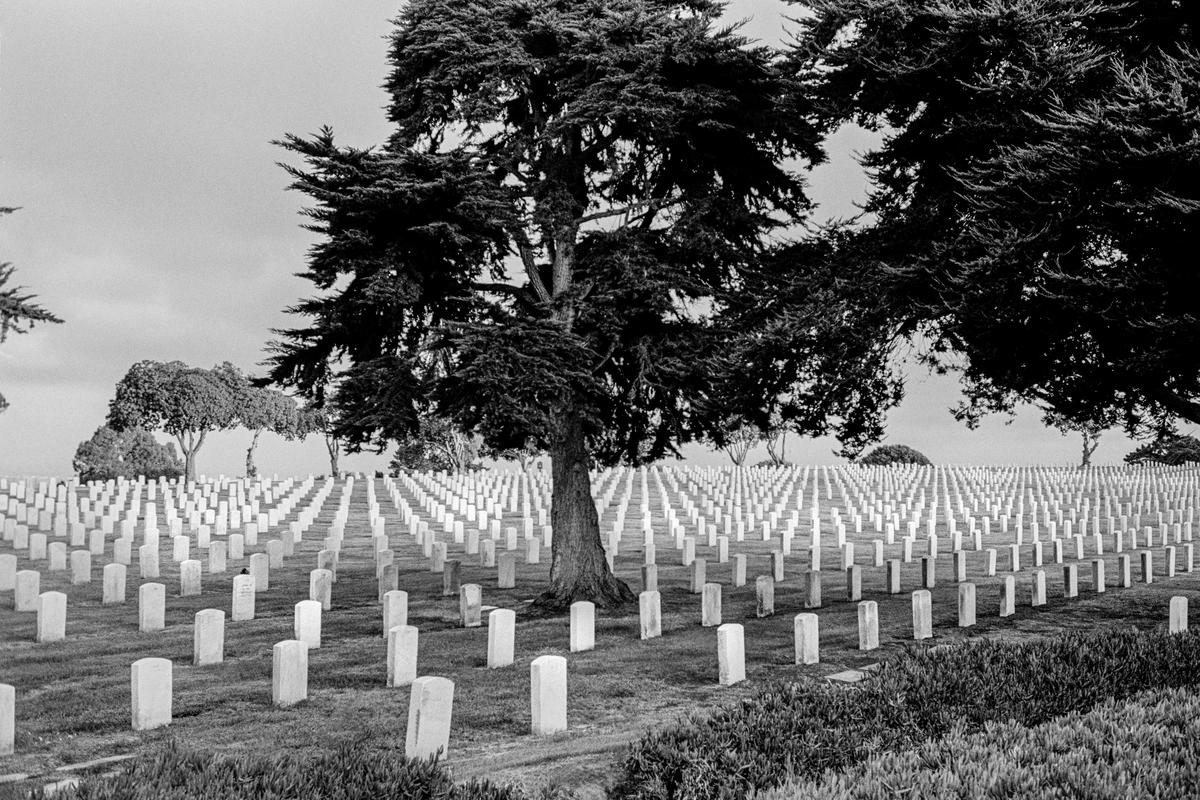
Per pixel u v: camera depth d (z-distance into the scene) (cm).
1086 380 1700
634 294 2002
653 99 1930
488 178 1931
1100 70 1705
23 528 3064
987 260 1562
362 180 1894
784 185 2228
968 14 1585
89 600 2241
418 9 2081
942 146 1838
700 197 2161
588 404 2050
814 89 1920
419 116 2080
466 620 1995
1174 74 1472
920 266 1716
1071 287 1552
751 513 4159
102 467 6391
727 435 2336
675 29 2000
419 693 1065
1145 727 785
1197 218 1440
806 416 2025
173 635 1886
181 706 1346
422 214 1928
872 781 685
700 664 1611
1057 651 1145
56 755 1135
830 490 5525
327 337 2069
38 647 1766
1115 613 2166
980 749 743
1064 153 1477
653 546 3017
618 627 1953
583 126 2055
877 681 1002
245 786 661
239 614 2058
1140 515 4394
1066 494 5091
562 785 973
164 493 4659
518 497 4781
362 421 1956
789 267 2098
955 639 1870
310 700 1380
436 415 1942
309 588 2475
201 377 7269
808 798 666
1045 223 1591
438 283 2052
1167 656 1137
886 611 2186
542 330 1820
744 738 831
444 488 4969
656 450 2353
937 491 5509
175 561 2891
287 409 7938
